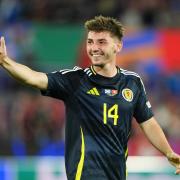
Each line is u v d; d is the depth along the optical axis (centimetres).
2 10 4438
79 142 1563
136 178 2484
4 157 3603
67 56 3853
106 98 1586
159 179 2486
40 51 3872
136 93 1636
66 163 1583
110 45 1582
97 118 1566
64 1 4491
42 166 2520
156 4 4438
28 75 1515
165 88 3809
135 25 4331
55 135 3672
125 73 1641
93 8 4428
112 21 1592
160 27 4066
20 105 3784
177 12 4450
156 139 1681
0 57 1486
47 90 1561
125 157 1605
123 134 1594
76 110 1577
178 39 3838
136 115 1675
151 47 3828
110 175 1566
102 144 1562
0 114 3766
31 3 4503
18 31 3909
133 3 4434
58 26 3891
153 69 3816
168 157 1664
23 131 3669
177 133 3653
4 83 3931
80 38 3866
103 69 1598
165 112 3725
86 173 1547
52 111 3747
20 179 2523
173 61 3828
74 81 1586
